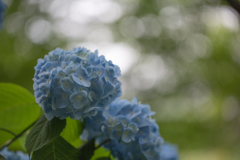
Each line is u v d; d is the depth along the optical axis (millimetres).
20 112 1618
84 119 1432
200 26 10695
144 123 1401
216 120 9477
